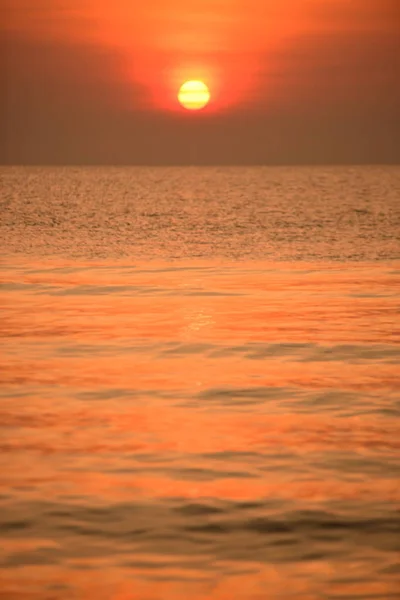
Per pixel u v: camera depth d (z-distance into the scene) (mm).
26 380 27359
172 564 15305
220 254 68438
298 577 14891
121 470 19516
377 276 53562
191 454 20562
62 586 14586
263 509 17469
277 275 54031
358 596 14344
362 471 19500
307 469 19625
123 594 14359
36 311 40094
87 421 23094
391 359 30297
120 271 56000
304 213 120125
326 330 35281
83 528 16609
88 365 29359
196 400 25156
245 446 21125
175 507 17547
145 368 29000
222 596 14328
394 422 23078
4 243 78375
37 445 21188
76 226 98750
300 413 23922
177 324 36625
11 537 16281
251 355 30906
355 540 16172
